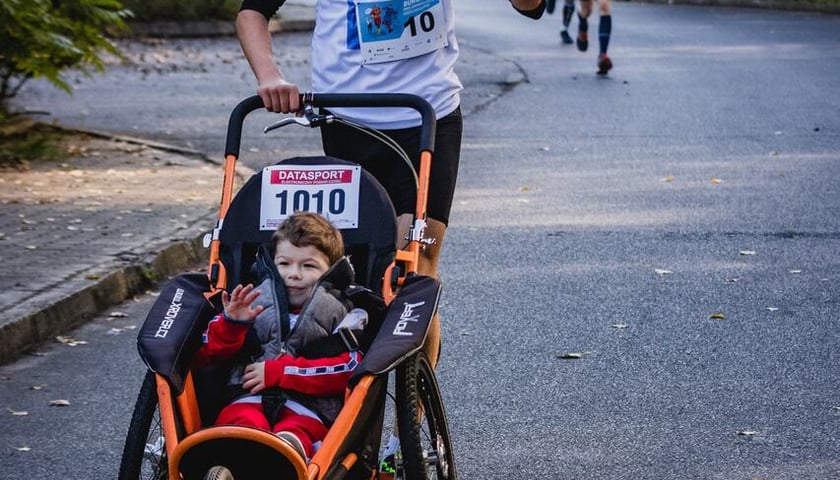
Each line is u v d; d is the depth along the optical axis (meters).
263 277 5.58
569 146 17.34
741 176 15.13
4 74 18.48
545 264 11.22
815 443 7.02
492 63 26.89
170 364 5.20
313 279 5.57
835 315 9.57
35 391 8.16
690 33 32.28
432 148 6.19
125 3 31.64
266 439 4.73
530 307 9.89
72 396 8.07
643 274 10.82
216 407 5.48
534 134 18.36
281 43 30.67
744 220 12.85
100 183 14.34
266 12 6.52
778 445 7.00
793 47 28.75
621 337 9.09
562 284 10.55
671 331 9.21
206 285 5.88
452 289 10.46
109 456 7.08
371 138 6.65
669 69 25.41
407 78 6.67
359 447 5.37
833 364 8.42
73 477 6.77
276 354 5.43
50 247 11.10
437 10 6.68
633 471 6.68
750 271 10.88
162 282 10.84
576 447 7.04
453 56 6.83
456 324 9.48
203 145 17.28
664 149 17.02
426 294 5.61
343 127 6.71
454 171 6.68
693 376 8.21
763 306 9.83
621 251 11.64
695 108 20.45
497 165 16.06
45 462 6.98
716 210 13.31
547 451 6.99
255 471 4.94
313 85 6.89
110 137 17.67
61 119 19.38
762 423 7.35
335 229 5.73
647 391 7.95
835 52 27.72
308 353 5.44
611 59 27.34
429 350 6.38
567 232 12.41
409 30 6.63
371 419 5.42
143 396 5.34
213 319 5.50
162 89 23.05
